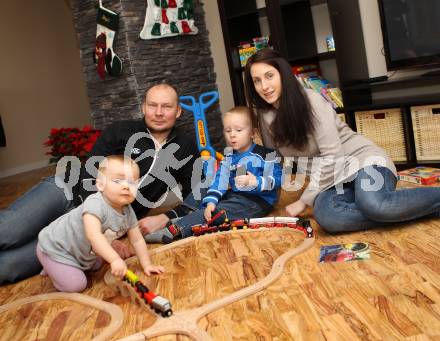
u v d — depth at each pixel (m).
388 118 3.13
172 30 4.00
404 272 1.58
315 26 3.73
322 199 2.08
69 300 1.79
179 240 2.23
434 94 3.09
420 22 3.04
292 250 1.88
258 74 2.12
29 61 6.18
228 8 3.86
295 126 2.10
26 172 6.01
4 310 1.77
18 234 2.03
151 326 1.44
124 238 2.47
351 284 1.55
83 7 4.08
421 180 2.55
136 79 3.86
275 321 1.39
